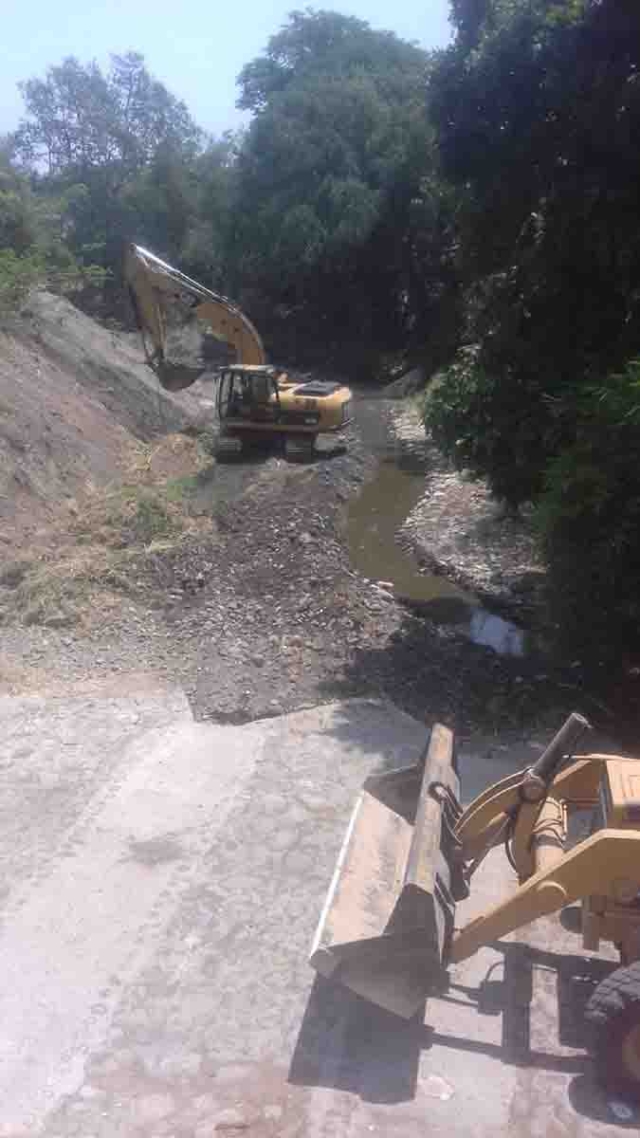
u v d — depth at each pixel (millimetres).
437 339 35906
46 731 9102
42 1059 5320
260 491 19078
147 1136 4812
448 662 10969
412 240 39875
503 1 10438
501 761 8711
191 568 13609
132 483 18344
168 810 7770
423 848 5164
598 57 9930
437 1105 4996
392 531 18141
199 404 27875
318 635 11562
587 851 5133
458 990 5855
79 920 6457
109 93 53719
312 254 40375
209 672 10398
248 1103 5020
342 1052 5379
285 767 8453
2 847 7254
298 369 41531
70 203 46500
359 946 4977
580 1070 5230
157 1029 5551
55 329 24234
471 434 10914
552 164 10414
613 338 10680
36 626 11695
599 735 9227
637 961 5027
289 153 41000
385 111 40781
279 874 6969
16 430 16984
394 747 8820
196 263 45438
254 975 5984
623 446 8484
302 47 48812
